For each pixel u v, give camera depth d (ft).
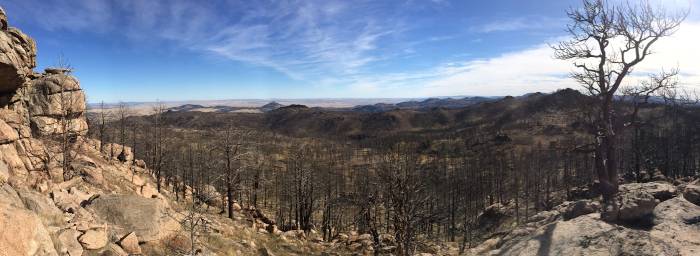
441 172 346.74
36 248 30.66
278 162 343.87
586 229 45.24
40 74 120.26
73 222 44.65
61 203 48.85
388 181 102.53
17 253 28.58
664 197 51.83
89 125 177.47
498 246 57.21
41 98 111.86
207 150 225.15
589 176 236.43
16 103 95.91
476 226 183.21
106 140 212.64
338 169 388.98
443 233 214.90
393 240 120.37
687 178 93.30
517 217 170.71
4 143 74.64
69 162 100.12
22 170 74.28
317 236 167.84
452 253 121.90
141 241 52.21
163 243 54.75
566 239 45.06
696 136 277.03
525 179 278.05
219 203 166.81
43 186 52.24
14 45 85.35
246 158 169.07
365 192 138.21
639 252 37.11
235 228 105.81
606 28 62.18
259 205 277.64
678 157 256.32
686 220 43.57
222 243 76.74
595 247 41.16
